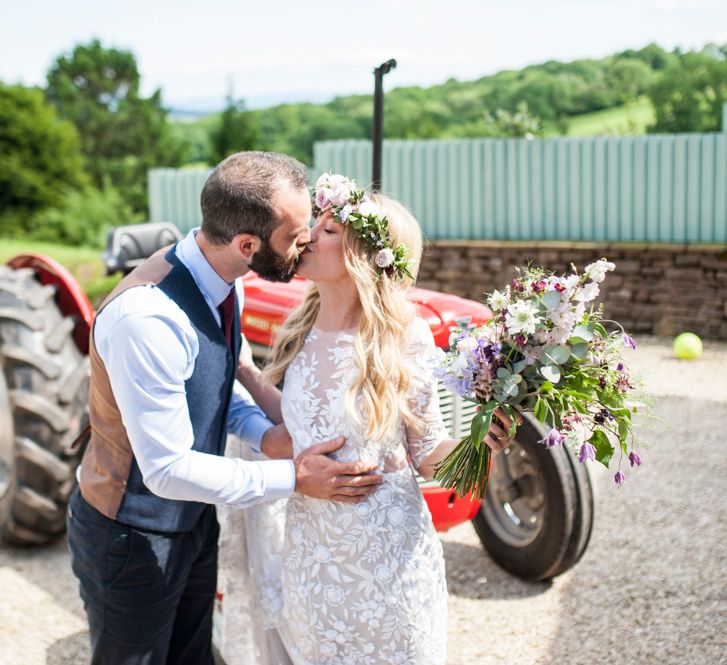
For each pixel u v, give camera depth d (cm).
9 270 380
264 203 196
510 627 317
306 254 211
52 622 328
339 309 217
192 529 226
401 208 216
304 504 216
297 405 218
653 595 335
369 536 207
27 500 358
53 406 354
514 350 197
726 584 341
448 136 2698
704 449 496
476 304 333
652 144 830
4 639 316
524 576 345
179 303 203
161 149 2797
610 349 198
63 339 363
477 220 906
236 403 244
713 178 813
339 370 212
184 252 210
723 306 762
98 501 214
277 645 240
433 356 211
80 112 2800
